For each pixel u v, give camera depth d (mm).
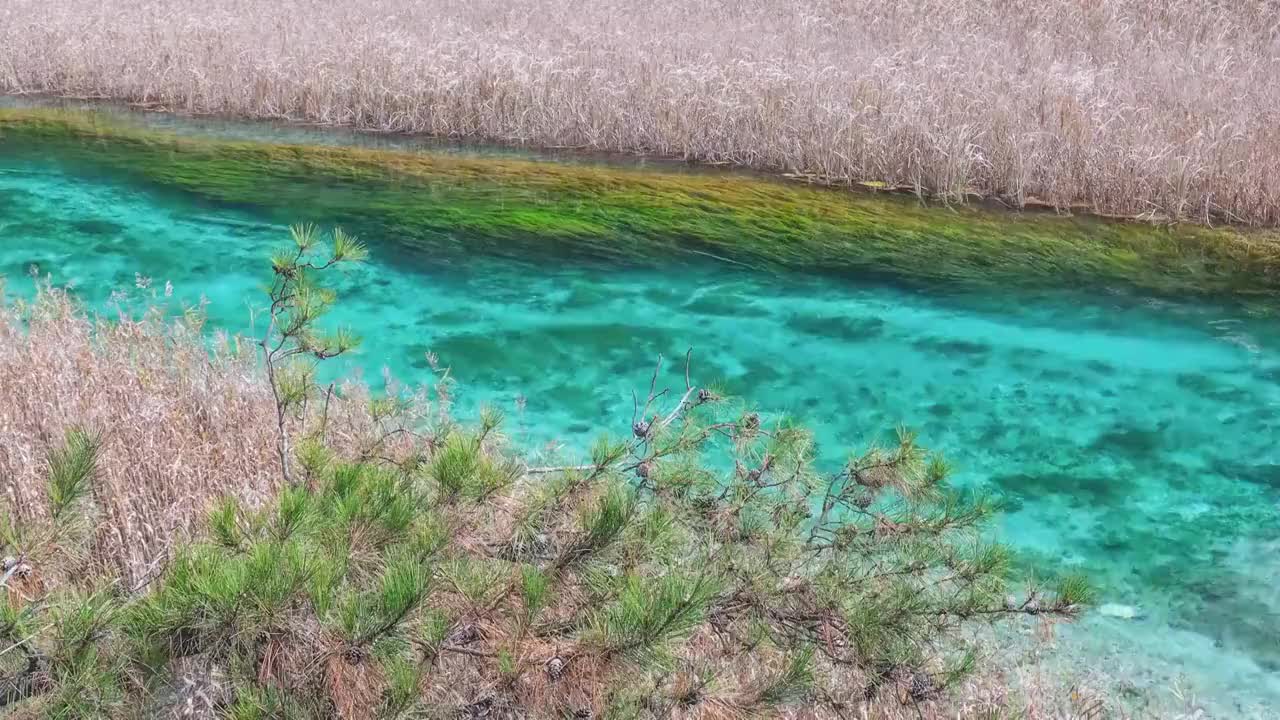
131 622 2535
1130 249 9258
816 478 3510
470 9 15883
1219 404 6531
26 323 6328
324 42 14211
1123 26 14312
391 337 7211
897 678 3072
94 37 14930
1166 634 4230
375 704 2545
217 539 2777
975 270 8727
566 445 5680
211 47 14344
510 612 2811
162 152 11562
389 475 2963
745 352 7164
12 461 4066
